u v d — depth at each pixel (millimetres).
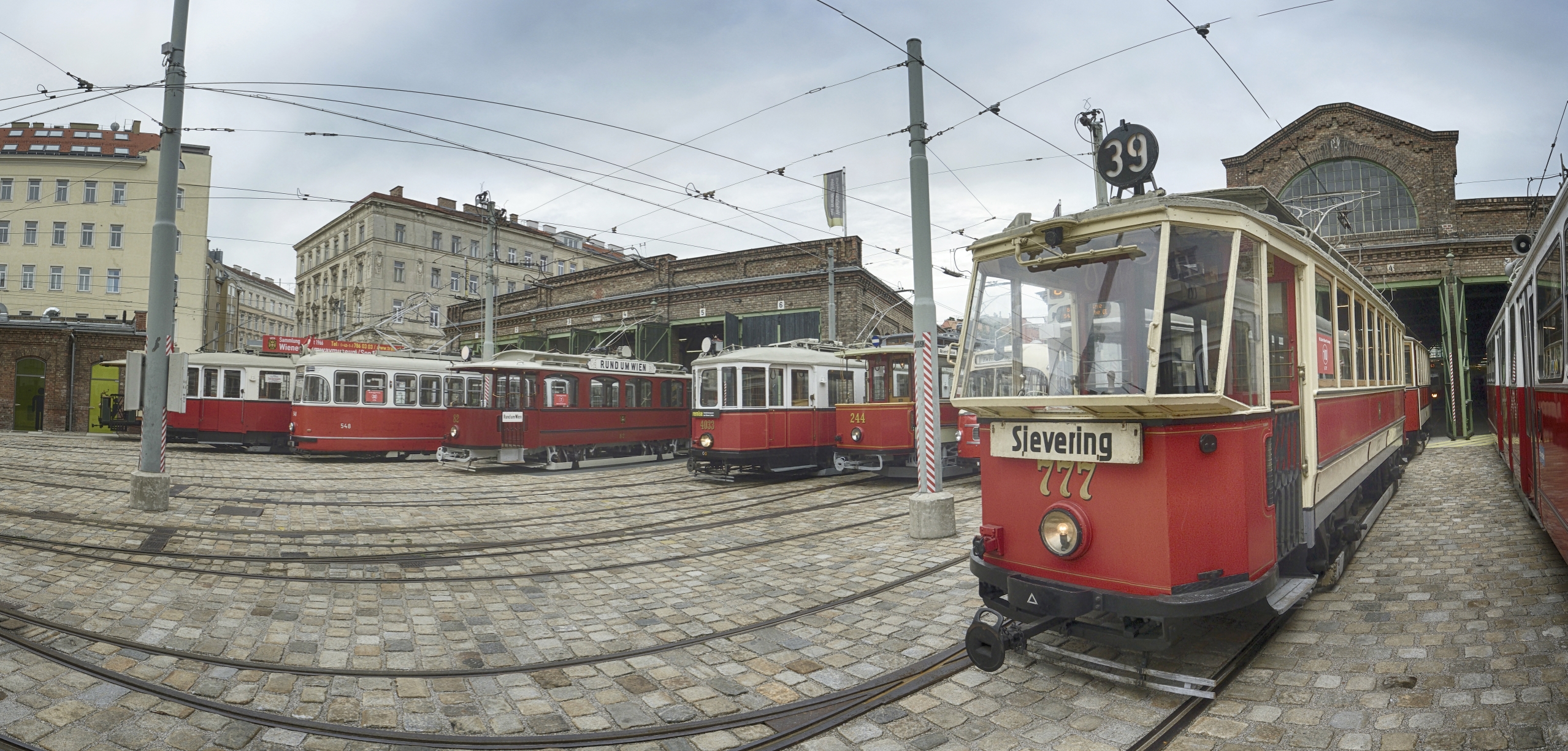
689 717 4703
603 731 4516
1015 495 5246
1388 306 10648
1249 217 5094
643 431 21312
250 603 6809
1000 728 4438
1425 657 5074
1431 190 22578
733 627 6469
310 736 4340
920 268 10328
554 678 5348
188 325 47812
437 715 4691
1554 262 6148
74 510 10781
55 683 4766
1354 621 5918
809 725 4543
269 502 12531
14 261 45875
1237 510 4809
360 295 52781
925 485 10180
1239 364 4953
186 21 11555
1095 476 4832
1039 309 5113
